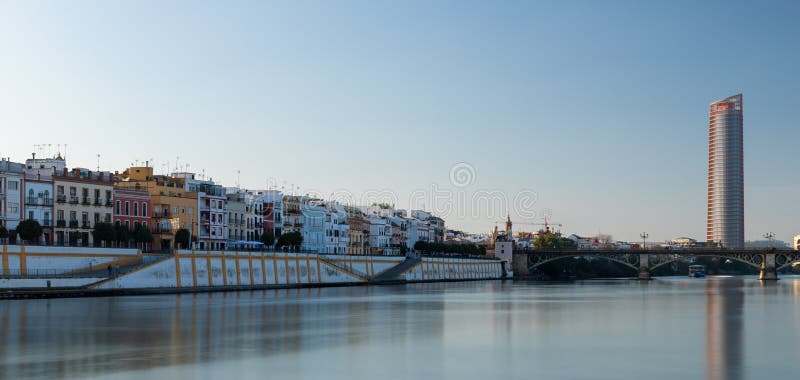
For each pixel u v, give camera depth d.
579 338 92.25
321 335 92.56
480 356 77.38
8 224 167.12
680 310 136.75
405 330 99.12
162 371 67.75
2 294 136.38
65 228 179.62
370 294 186.88
